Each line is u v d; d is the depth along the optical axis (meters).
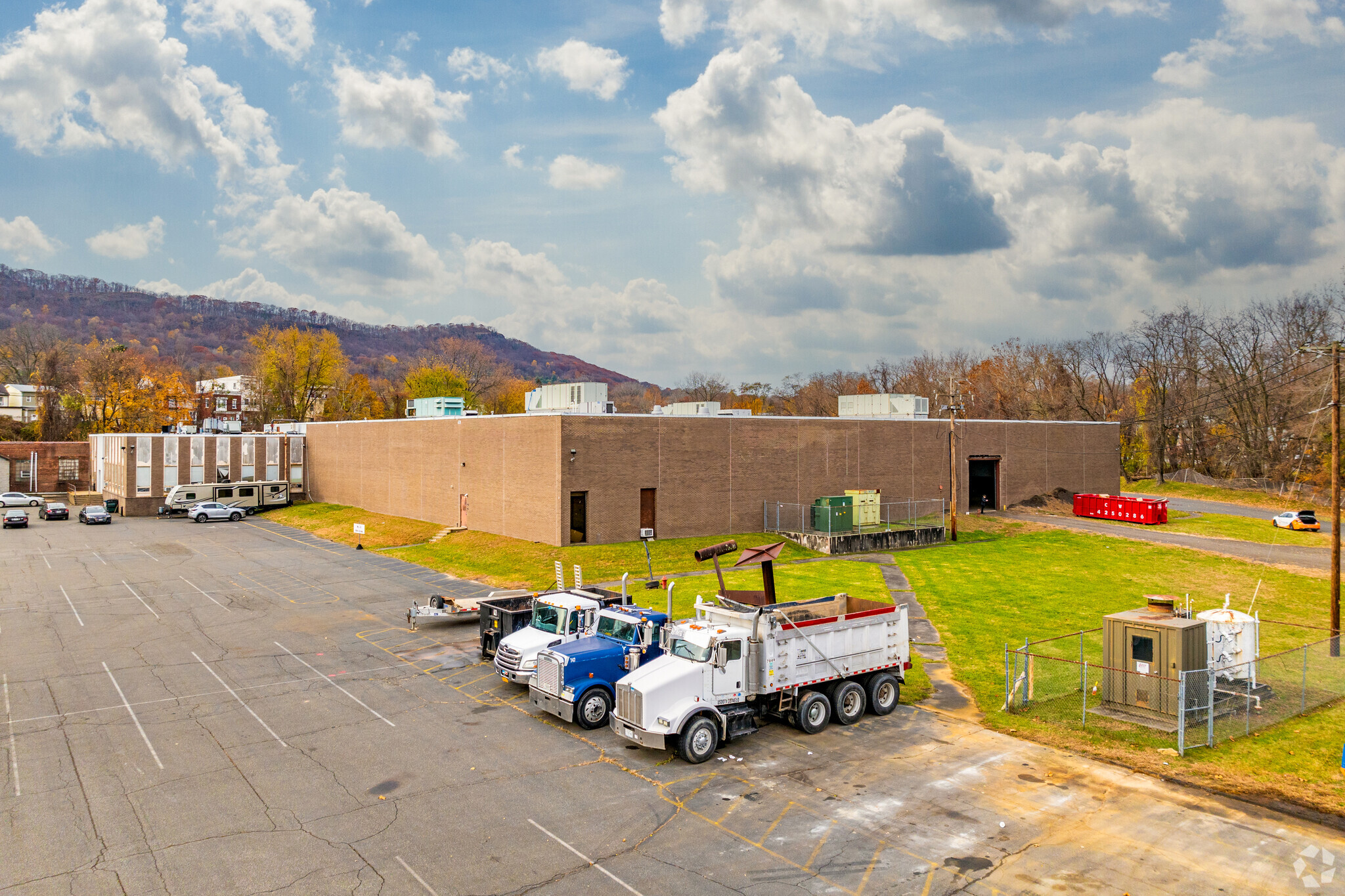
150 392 116.31
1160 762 16.42
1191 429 98.94
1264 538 50.28
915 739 17.95
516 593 27.91
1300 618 30.56
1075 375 110.75
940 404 117.81
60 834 13.52
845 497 47.16
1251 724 18.52
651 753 17.28
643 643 19.61
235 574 39.84
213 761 16.69
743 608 18.88
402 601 33.34
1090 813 14.19
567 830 13.70
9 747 17.45
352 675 23.03
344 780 15.78
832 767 16.41
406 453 57.50
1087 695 20.91
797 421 50.09
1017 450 62.22
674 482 45.34
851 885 11.91
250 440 72.31
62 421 111.62
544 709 19.31
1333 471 25.67
